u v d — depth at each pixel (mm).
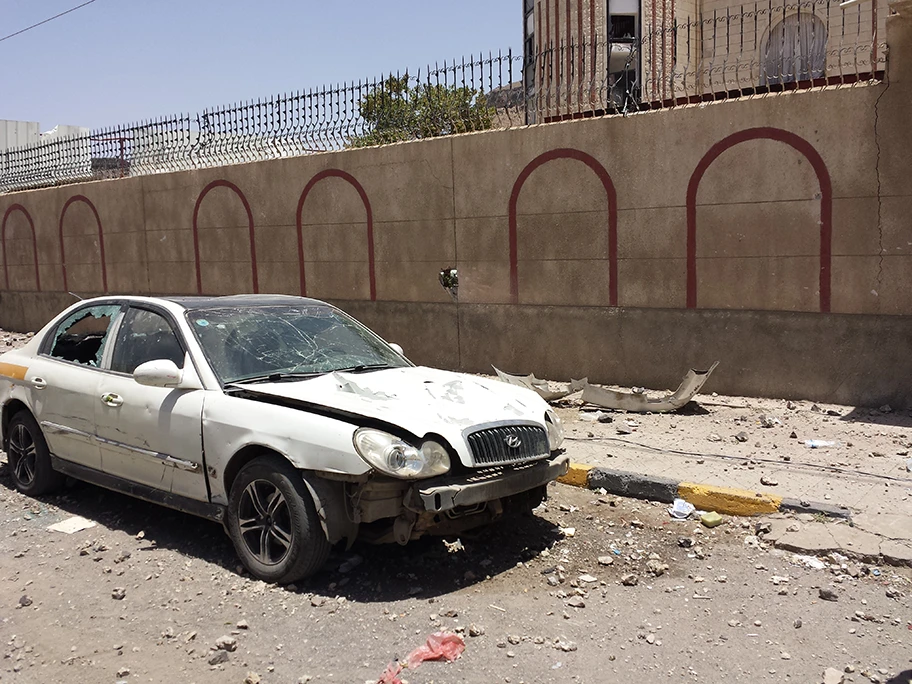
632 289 9617
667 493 6000
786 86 8539
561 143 9945
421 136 11539
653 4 13984
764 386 8844
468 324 11164
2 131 24391
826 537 5062
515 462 4730
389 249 11867
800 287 8508
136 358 5641
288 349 5559
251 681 3609
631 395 8641
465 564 4895
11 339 17797
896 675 3584
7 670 3791
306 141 12703
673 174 9148
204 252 14664
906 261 7898
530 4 15695
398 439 4375
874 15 8039
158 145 15430
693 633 4020
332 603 4387
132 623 4230
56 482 6387
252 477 4660
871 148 7945
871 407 8242
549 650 3865
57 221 17703
